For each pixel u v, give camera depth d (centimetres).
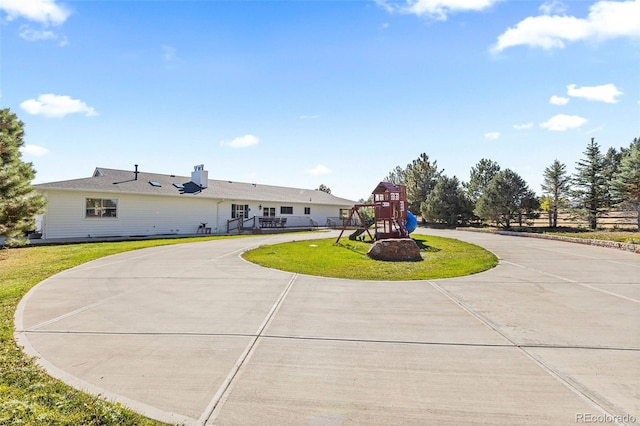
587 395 289
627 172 2086
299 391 302
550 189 2566
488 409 269
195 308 563
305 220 3045
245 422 256
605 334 431
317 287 714
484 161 3281
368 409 272
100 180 2016
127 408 274
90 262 1031
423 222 3453
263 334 443
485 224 2980
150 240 1773
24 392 296
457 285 724
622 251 1227
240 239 1778
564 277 788
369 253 1155
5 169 1245
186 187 2389
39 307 569
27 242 1335
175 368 347
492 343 406
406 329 459
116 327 472
